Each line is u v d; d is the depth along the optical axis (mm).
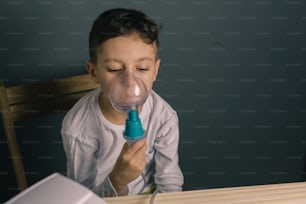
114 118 726
